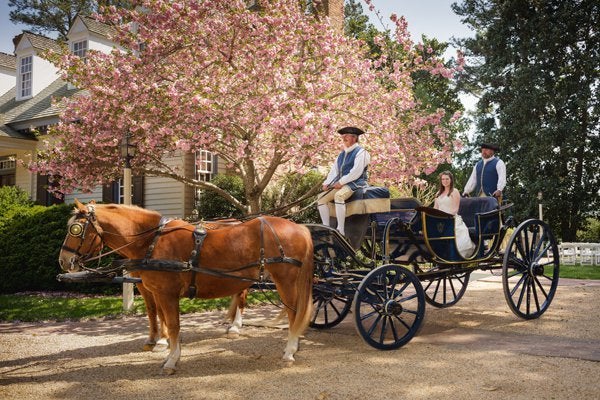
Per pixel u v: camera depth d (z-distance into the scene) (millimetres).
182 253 5402
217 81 10094
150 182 16344
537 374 4859
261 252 5508
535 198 25109
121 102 9617
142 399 4449
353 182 6484
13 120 19641
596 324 7234
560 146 25266
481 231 7180
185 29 10109
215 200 14234
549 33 25984
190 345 6438
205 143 9805
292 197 12586
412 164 11125
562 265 18219
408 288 11211
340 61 10828
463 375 4887
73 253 5328
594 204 26938
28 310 9273
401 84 11547
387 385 4645
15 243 12195
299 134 9086
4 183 21859
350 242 6508
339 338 6680
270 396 4438
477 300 9641
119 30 10586
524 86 26016
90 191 11734
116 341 6809
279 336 6902
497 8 28500
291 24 10336
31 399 4508
